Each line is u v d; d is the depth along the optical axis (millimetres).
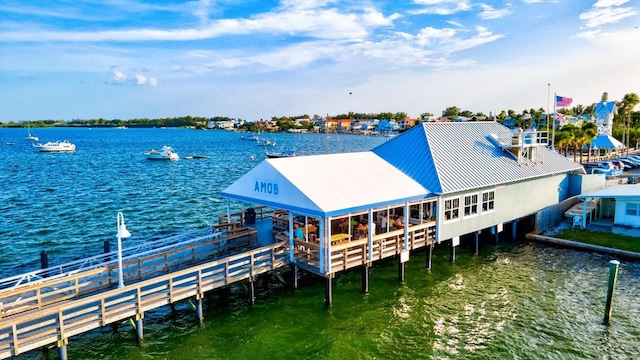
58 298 17844
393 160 28953
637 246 27125
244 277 20156
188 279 18297
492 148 33000
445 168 27000
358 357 16672
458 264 26312
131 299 17578
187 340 17719
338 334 18312
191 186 59750
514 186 30625
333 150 131250
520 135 32281
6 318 16141
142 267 20297
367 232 23031
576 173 38344
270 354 16828
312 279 23688
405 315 19969
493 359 16516
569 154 88875
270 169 22547
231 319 19438
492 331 18531
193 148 146875
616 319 19203
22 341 14320
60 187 58219
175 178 68062
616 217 30484
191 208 45031
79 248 31172
